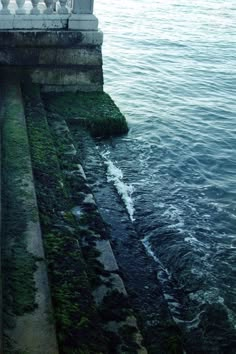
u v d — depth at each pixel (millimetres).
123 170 9898
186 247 7508
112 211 7848
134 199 8812
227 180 10031
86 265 5582
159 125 12555
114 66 18125
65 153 8930
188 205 8852
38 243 5484
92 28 11305
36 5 10867
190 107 14250
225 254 7473
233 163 10828
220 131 12578
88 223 6684
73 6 11008
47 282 4934
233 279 6938
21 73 11297
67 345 4242
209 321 6113
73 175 8125
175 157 10828
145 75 17281
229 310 6332
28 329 4336
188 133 12250
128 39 22859
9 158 7336
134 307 5762
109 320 5008
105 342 4414
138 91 15422
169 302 6375
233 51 22203
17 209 6074
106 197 8234
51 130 9797
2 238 5484
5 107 9375
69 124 10727
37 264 5152
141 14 29562
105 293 5383
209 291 6633
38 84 11477
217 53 21609
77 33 11211
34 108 9930
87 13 11156
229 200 9211
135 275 6398
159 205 8711
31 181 6770
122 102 14211
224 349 5730
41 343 4211
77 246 5703
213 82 17109
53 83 11586
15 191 6469
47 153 8062
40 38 11047
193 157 10945
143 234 7777
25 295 4719
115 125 11164
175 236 7789
